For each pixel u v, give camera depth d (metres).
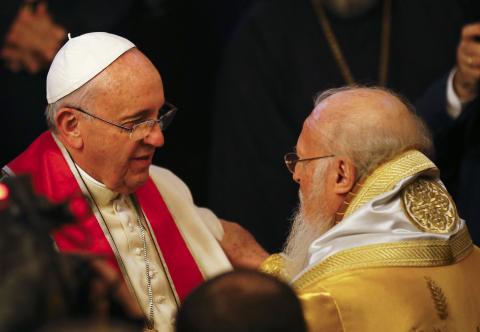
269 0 17.42
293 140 17.00
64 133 10.52
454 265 9.54
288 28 17.25
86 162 10.63
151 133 10.41
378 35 17.31
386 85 17.19
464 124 14.64
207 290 6.60
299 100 17.09
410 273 9.32
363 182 9.81
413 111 10.23
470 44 15.15
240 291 6.56
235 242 12.04
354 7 17.16
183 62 18.22
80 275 6.71
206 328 6.44
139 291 10.82
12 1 16.86
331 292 9.13
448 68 17.25
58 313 6.35
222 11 18.94
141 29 17.89
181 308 6.64
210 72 18.56
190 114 18.38
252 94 17.14
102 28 17.22
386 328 9.07
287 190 17.05
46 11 16.92
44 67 16.95
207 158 18.52
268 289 6.60
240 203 17.11
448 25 17.31
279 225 17.08
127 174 10.60
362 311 9.09
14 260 6.47
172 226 11.37
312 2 17.31
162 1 17.97
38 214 6.83
